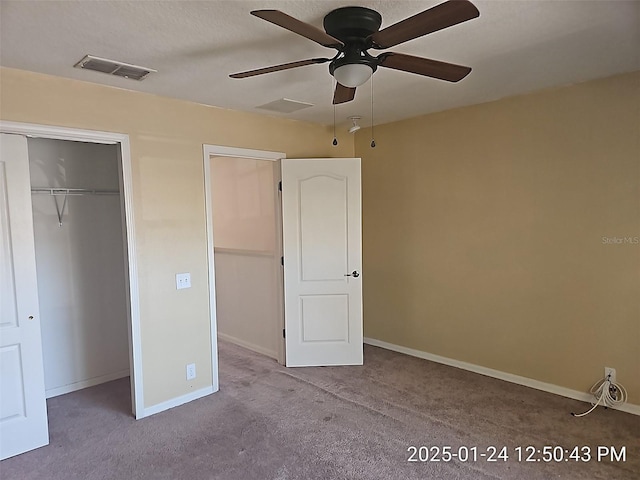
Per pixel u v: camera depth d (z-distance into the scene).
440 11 1.43
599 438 2.67
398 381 3.65
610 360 3.05
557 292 3.28
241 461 2.50
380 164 4.43
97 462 2.52
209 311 3.49
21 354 2.63
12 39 2.09
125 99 2.95
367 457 2.51
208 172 3.45
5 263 2.57
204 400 3.36
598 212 3.04
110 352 3.89
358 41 1.86
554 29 2.11
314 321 4.05
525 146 3.36
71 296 3.63
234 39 2.15
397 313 4.43
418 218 4.15
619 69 2.77
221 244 5.00
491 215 3.62
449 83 3.01
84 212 3.71
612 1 1.81
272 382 3.69
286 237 3.98
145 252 3.09
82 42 2.15
